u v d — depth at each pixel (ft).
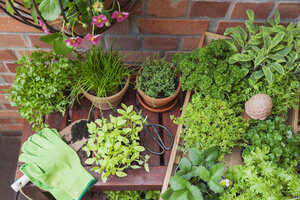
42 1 2.74
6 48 4.31
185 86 3.76
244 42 3.93
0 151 6.75
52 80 3.73
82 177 3.61
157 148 3.96
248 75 4.03
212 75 3.71
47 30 3.02
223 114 3.62
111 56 3.89
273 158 3.46
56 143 3.78
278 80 3.71
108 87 3.82
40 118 3.83
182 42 4.46
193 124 3.58
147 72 3.89
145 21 3.96
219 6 3.82
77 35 3.20
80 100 4.29
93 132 3.68
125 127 3.89
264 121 3.77
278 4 3.88
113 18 3.22
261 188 3.18
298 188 3.21
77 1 2.87
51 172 3.55
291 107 4.11
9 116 6.09
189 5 3.76
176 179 3.29
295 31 3.85
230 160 3.84
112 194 5.01
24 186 3.65
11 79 5.06
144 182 3.69
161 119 4.34
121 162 3.65
